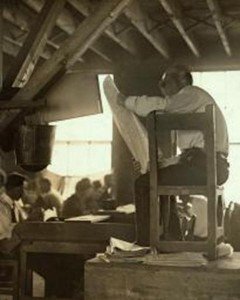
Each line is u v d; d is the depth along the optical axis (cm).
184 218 495
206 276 377
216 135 427
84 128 1230
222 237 434
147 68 896
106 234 490
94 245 493
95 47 846
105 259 399
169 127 407
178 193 405
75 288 528
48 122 558
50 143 525
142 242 445
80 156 1230
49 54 888
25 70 541
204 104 425
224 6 693
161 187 409
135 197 449
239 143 1098
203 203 502
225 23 739
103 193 953
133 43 866
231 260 404
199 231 493
